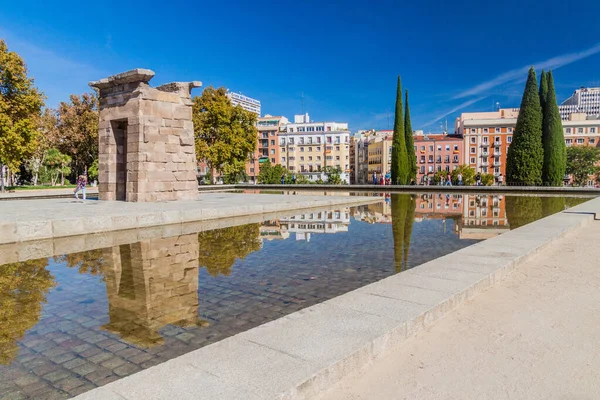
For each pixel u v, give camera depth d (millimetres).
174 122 18250
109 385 2469
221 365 2715
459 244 8609
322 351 2910
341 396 2615
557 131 40062
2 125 28062
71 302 4723
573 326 3736
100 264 6688
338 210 16469
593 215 11891
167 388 2426
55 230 9227
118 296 4961
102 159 19094
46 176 58312
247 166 94812
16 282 5574
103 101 18750
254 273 6113
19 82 30109
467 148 83750
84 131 47062
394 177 48906
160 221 11500
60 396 2723
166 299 4832
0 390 2801
